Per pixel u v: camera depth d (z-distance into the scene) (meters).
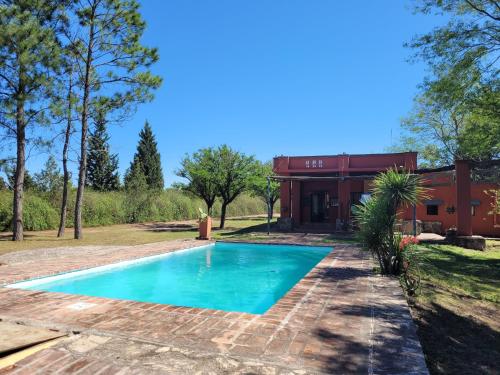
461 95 13.09
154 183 47.56
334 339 3.69
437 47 13.21
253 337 3.75
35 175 23.38
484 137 13.52
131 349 3.44
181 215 33.66
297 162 21.91
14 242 14.43
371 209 7.67
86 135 16.34
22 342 3.50
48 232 20.08
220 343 3.58
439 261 10.11
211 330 3.98
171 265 10.85
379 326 4.10
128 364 3.10
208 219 15.73
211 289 8.18
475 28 12.66
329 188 22.31
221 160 22.83
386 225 7.48
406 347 3.47
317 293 5.77
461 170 13.62
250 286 8.50
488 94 12.45
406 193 7.48
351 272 7.69
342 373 2.92
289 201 21.62
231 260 11.77
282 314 4.60
